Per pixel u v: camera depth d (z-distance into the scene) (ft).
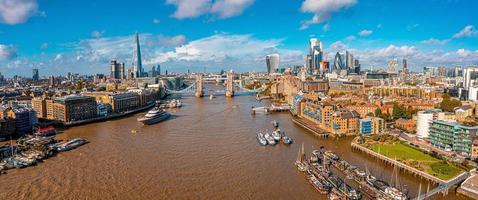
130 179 574.97
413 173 584.81
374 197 490.49
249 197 502.79
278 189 531.09
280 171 611.88
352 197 481.05
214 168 628.69
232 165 646.33
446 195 501.56
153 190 528.63
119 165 648.38
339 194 493.77
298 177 581.53
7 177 588.50
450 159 637.71
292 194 512.22
